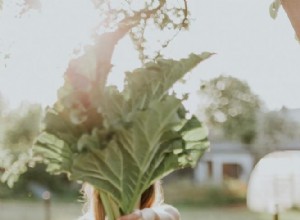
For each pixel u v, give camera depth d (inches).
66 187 1457.9
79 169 98.0
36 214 1114.7
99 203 110.4
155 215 110.4
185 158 107.5
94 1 108.7
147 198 117.3
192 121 107.0
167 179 1578.5
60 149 101.2
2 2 126.2
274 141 1806.1
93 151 95.7
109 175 99.8
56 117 97.1
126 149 97.8
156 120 95.4
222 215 1151.0
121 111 96.5
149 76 97.0
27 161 113.4
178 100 94.1
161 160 103.8
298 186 327.9
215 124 1939.0
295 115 1824.6
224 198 1346.0
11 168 112.8
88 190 126.6
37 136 101.1
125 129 95.1
